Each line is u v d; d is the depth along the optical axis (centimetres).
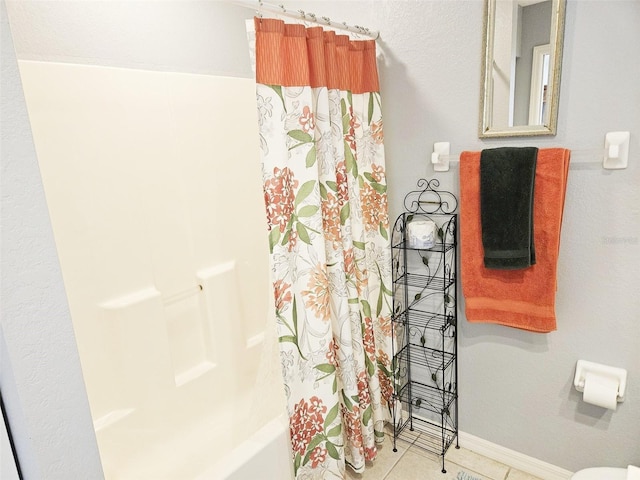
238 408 208
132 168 173
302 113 142
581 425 161
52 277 69
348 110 163
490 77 154
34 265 66
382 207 184
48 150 150
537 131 147
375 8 176
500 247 153
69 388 72
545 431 171
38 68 144
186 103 187
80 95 155
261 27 131
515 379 173
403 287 196
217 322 206
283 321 149
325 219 159
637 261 139
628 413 150
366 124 178
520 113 150
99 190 164
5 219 63
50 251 68
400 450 196
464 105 163
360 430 176
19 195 64
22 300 65
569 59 138
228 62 200
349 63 167
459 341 185
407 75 174
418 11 166
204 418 201
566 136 144
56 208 153
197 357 204
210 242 204
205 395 203
